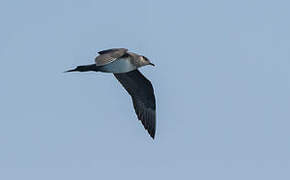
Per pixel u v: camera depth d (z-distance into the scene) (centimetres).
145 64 2017
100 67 1927
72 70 1908
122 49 1812
